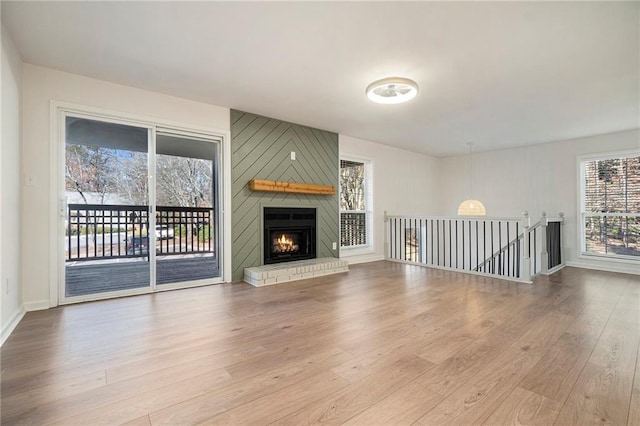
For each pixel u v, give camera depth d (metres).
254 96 3.62
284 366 1.85
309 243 5.02
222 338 2.26
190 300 3.25
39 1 1.97
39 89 2.89
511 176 6.34
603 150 5.18
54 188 2.97
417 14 2.10
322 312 2.86
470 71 2.94
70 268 3.46
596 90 3.37
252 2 1.99
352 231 5.79
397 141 5.90
